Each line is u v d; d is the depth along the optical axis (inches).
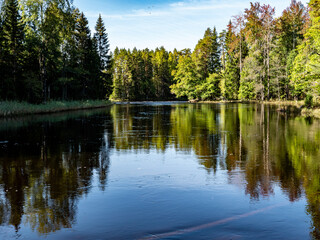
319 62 975.6
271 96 2054.6
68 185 240.7
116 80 3181.6
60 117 984.3
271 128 624.4
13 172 284.7
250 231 154.6
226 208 187.2
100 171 287.3
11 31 1171.3
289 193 216.7
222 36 2704.2
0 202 201.9
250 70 1952.5
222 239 145.6
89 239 147.8
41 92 1299.2
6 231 158.1
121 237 149.0
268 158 340.5
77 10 1756.9
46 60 1336.1
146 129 642.8
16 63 1205.1
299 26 1923.0
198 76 2662.4
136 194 215.9
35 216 177.9
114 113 1192.2
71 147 426.6
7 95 1179.3
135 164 317.1
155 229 157.6
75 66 1734.7
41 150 402.0
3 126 703.1
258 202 197.8
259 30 2068.2
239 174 271.7
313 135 517.7
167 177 263.4
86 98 1846.7
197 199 204.1
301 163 313.3
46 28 1147.9
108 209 186.9
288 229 157.2
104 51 2126.0
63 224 165.6
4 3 1166.3
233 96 2433.6
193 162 325.1
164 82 3540.8
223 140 479.2
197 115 1032.8
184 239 145.6
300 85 1199.6
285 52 1902.1
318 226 160.7
